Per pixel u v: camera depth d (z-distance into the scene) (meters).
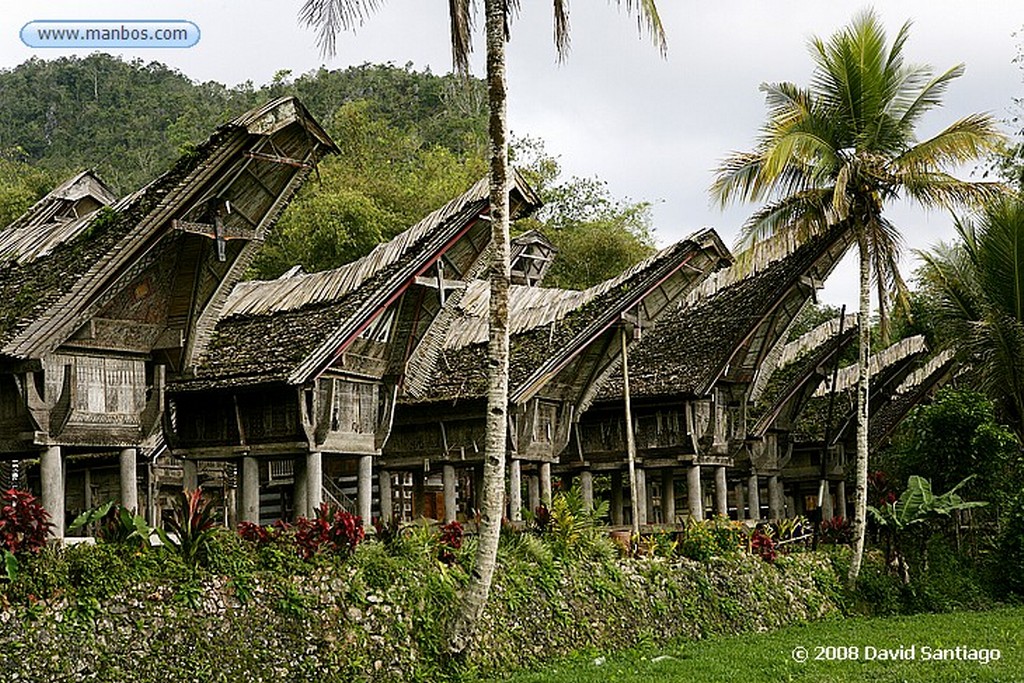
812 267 29.47
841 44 25.75
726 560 24.58
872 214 26.61
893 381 36.06
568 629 19.70
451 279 21.83
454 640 17.05
